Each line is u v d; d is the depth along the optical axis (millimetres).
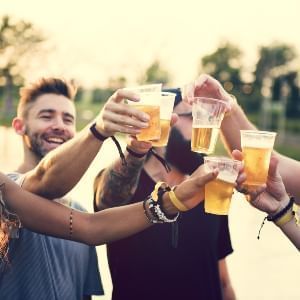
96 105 56688
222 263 3338
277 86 65500
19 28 45469
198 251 2820
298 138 52625
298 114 64812
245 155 2232
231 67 65750
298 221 2467
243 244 8508
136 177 2670
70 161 2182
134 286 2824
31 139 3068
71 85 3186
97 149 2170
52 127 3053
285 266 7273
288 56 65438
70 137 3119
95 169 14688
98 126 2135
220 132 2871
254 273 6906
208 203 2178
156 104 2158
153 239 2781
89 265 2883
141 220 2299
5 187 2283
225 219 3082
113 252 2850
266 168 2236
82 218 2355
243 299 5895
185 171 2904
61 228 2332
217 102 2232
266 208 2418
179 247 2791
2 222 2195
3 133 32094
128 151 2568
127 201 2754
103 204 2777
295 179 2783
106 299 5617
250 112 65188
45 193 2330
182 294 2801
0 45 45594
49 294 2521
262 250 8133
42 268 2518
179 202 2195
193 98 2336
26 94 3100
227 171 2127
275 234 9359
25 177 2436
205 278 2850
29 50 45812
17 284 2449
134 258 2807
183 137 2887
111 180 2684
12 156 18891
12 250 2432
